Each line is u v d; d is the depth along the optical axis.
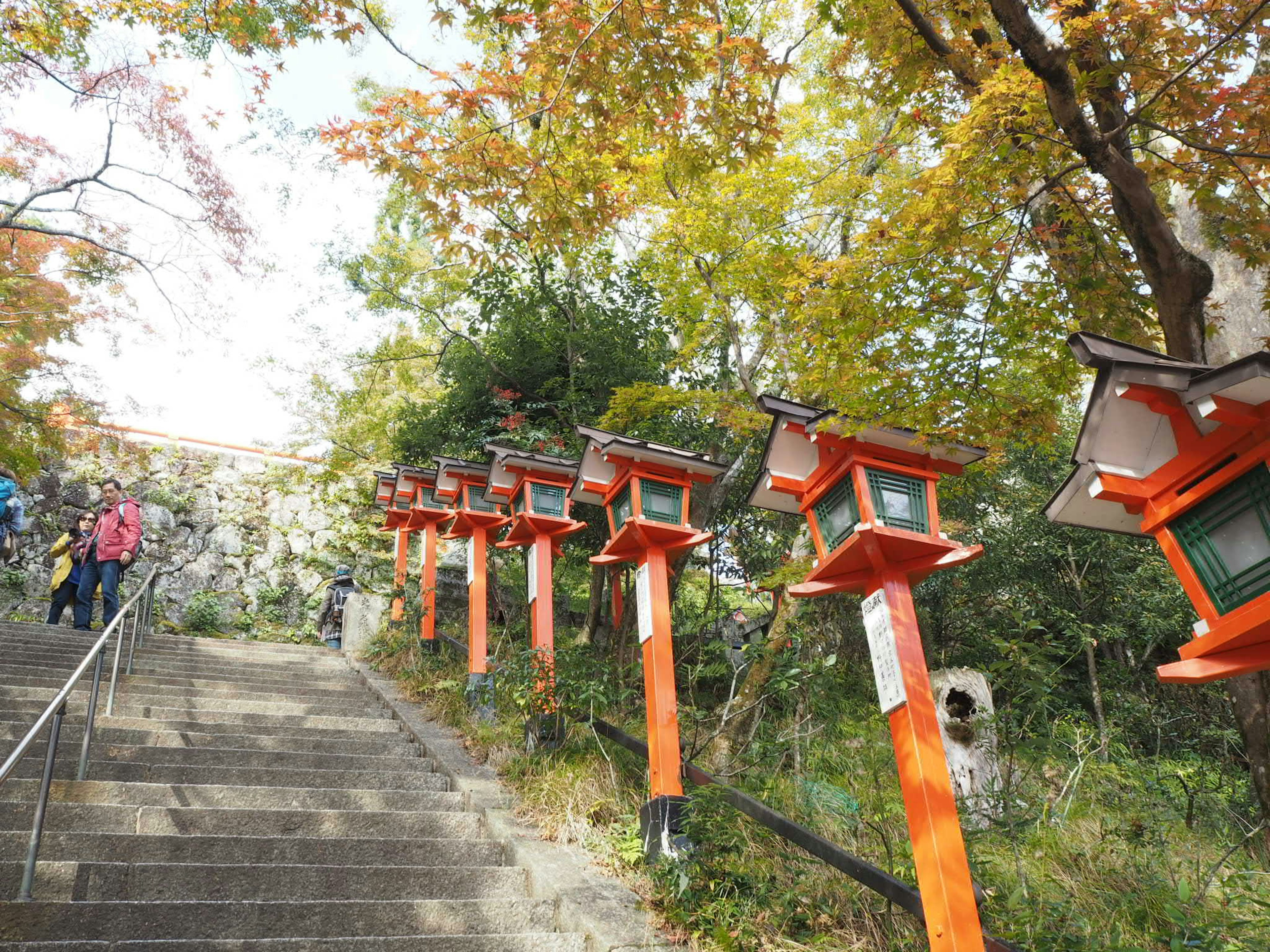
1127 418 2.92
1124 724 9.52
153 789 4.86
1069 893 4.76
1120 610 10.65
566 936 3.93
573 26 4.76
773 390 11.21
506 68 5.03
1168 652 11.43
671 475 5.86
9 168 9.26
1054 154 5.81
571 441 10.84
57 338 10.39
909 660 3.73
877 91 6.68
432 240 5.54
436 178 5.12
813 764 6.80
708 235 8.27
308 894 4.16
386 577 13.98
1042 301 5.91
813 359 6.53
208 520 13.59
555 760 6.06
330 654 10.69
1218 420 2.57
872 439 4.04
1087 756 5.87
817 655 7.46
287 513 14.19
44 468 12.83
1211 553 2.70
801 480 4.42
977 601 11.52
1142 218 5.73
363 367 13.48
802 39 10.23
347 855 4.61
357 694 8.53
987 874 4.50
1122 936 4.09
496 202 5.36
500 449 7.91
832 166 8.48
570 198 5.53
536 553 7.39
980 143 5.17
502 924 4.17
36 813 3.84
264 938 3.58
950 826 3.39
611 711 7.39
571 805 5.34
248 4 6.35
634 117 5.44
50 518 12.63
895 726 3.71
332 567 13.98
